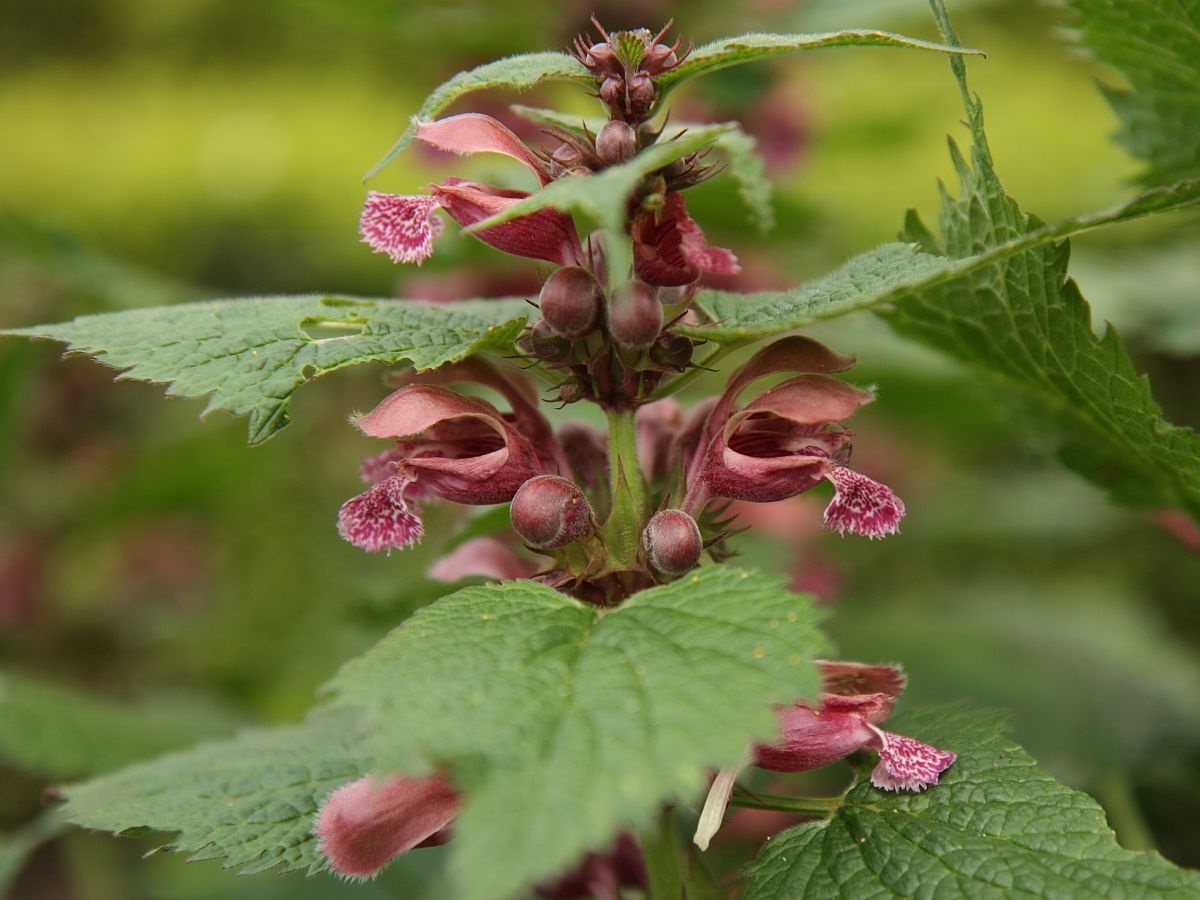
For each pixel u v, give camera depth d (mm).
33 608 699
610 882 318
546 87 541
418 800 265
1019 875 257
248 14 1354
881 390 495
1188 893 248
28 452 708
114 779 320
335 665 641
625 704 232
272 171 1179
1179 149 352
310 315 283
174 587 762
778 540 502
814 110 602
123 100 1346
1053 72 937
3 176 1231
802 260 595
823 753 275
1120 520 654
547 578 284
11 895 685
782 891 265
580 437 300
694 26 549
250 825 289
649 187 263
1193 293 439
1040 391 326
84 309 690
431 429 286
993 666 531
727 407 285
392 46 622
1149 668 553
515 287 479
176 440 717
